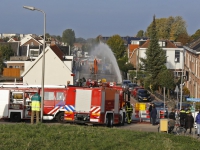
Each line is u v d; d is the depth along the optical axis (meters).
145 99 89.75
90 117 43.62
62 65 83.12
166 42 139.62
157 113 53.84
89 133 30.41
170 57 138.38
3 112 46.56
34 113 43.62
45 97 46.47
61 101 46.47
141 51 146.25
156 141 30.22
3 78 95.75
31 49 139.88
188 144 30.84
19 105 46.53
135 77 125.25
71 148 25.17
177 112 56.09
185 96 89.62
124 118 49.31
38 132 29.59
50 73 83.00
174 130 43.34
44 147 24.94
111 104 45.50
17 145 24.83
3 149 23.50
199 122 40.69
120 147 26.92
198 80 87.25
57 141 26.86
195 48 91.00
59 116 46.22
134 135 31.94
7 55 148.38
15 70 101.25
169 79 96.69
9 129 30.34
